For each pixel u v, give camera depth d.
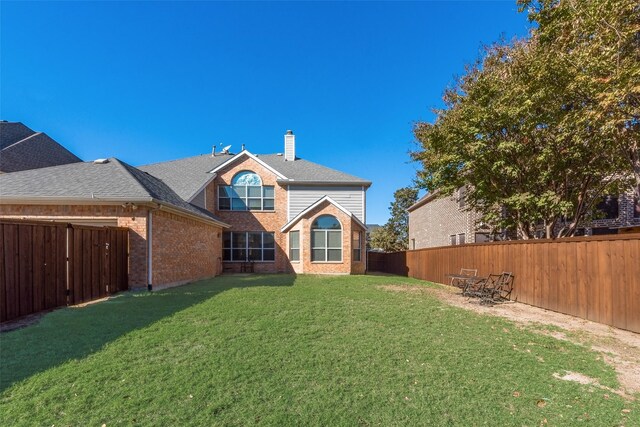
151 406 3.19
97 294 9.04
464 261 12.55
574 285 7.53
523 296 9.20
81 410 3.10
